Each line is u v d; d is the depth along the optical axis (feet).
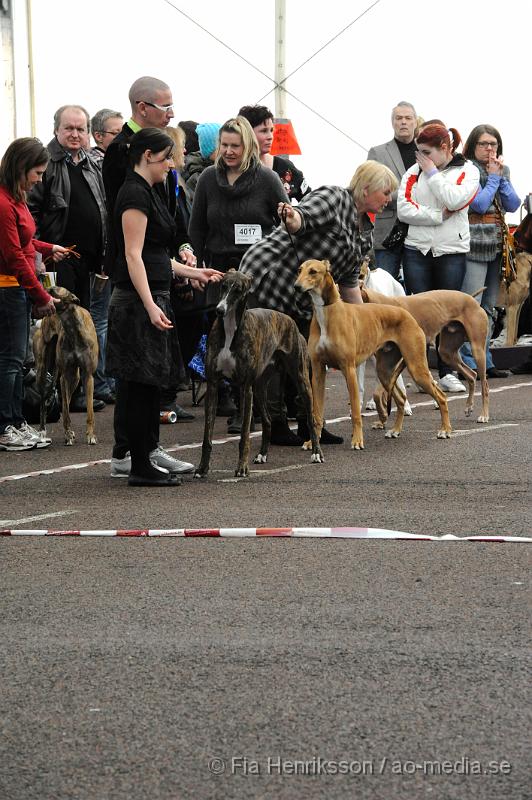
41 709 18.33
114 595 24.02
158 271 35.06
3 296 43.04
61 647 20.98
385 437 45.16
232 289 35.86
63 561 26.84
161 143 34.09
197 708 18.21
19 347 43.86
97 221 53.47
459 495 33.63
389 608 22.77
